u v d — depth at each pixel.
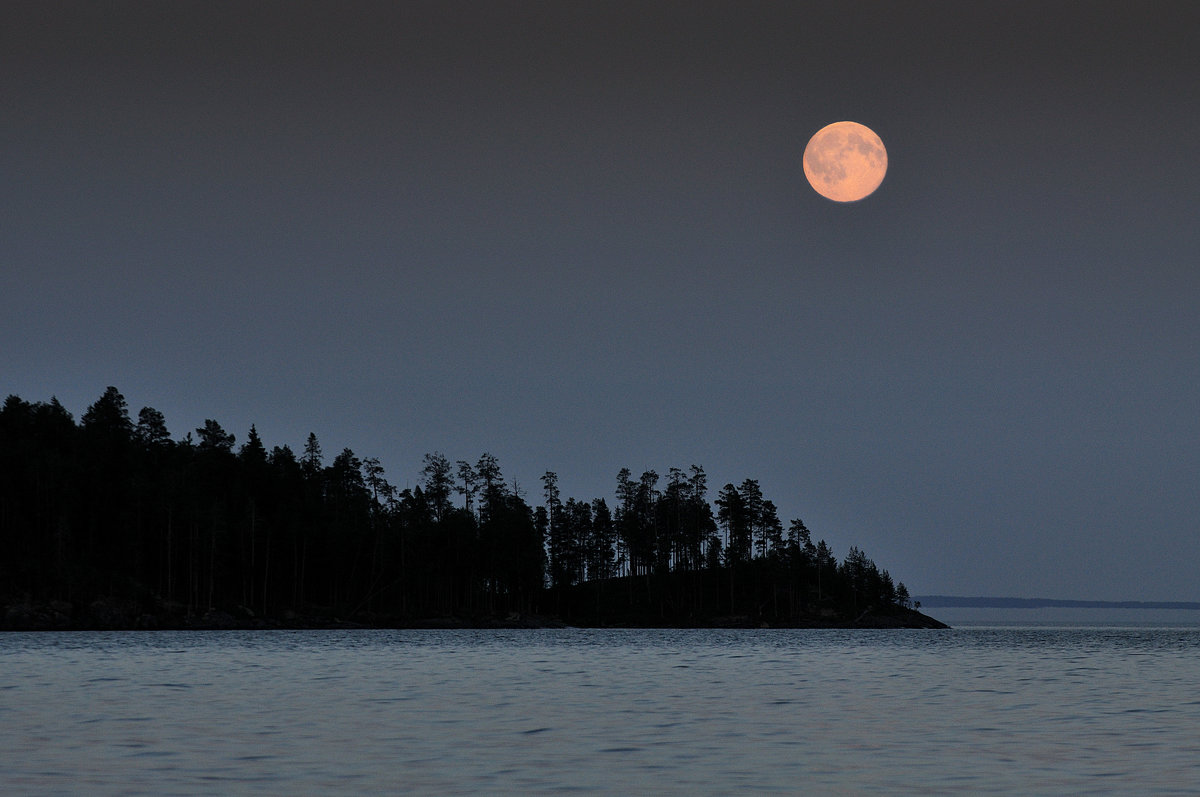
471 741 133.88
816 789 101.19
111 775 107.06
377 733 141.50
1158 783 103.81
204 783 102.81
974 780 105.94
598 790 100.12
